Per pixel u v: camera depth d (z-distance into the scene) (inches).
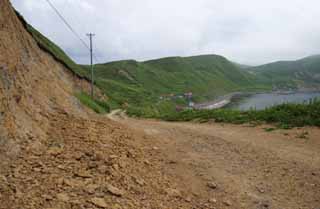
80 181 163.8
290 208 182.9
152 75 5826.8
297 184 227.6
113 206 141.9
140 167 225.0
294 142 398.9
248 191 211.3
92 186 160.1
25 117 239.9
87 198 143.6
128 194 163.6
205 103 4564.5
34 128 239.6
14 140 193.8
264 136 460.8
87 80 1662.2
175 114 1099.9
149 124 732.0
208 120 786.8
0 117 191.0
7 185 138.2
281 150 352.5
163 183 201.6
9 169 158.1
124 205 147.0
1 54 253.9
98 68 5551.2
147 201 161.5
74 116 373.4
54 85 452.4
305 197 201.3
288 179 240.2
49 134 257.6
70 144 240.2
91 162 202.2
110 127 384.2
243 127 591.5
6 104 211.2
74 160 200.1
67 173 172.1
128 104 2460.6
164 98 3973.9
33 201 128.5
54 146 224.7
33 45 479.2
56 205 129.2
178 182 213.8
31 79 335.6
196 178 234.4
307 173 256.5
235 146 384.5
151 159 266.2
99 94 1793.8
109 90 3186.5
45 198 133.7
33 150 200.2
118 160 220.8
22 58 332.8
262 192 209.8
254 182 232.1
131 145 300.5
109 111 1545.3
